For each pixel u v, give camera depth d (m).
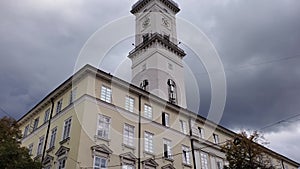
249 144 26.47
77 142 23.27
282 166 45.81
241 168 25.55
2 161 19.47
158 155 28.14
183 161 30.39
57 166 24.33
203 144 33.59
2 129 24.00
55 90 29.98
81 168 22.09
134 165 25.70
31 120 33.66
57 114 28.20
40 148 28.50
